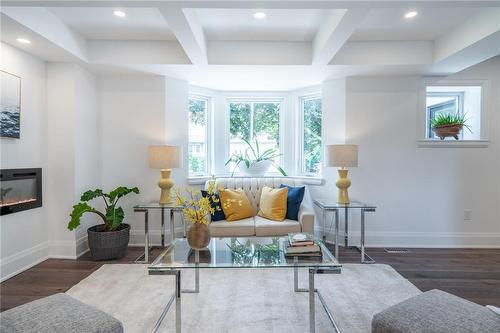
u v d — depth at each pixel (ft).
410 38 10.07
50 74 10.26
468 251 11.30
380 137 11.84
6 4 6.28
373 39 10.14
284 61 10.32
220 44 10.25
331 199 12.32
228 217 10.32
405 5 6.39
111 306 7.04
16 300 7.37
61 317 4.34
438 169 11.84
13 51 8.81
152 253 10.99
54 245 10.41
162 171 11.12
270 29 9.39
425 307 4.49
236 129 14.71
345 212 11.61
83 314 4.47
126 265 9.71
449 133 11.75
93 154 11.53
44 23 8.07
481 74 11.66
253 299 7.34
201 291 7.77
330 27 8.11
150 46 10.28
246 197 11.13
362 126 11.85
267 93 14.51
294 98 14.25
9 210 8.68
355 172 11.93
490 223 11.82
